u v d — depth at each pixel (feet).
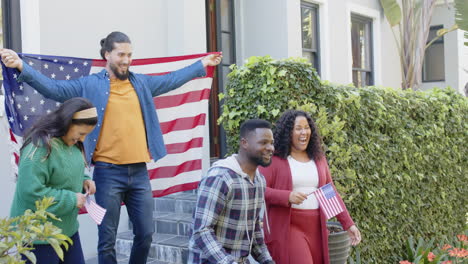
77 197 9.27
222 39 26.07
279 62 14.56
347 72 30.66
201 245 8.28
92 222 17.60
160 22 21.06
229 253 8.77
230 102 15.26
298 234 11.32
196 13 21.42
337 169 15.20
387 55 34.94
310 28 28.45
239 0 26.71
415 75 32.50
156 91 12.48
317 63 28.84
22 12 16.31
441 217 22.07
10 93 11.20
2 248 6.89
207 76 14.05
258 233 9.50
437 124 21.22
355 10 31.55
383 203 17.79
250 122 8.82
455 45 37.52
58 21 17.21
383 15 34.35
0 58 11.05
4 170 15.35
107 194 11.31
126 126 11.48
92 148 11.13
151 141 12.09
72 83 11.25
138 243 11.91
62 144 9.37
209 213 8.39
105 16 18.80
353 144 16.24
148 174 13.34
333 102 15.61
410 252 18.75
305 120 11.68
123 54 11.41
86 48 18.12
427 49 39.42
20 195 9.00
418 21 32.27
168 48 21.30
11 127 11.42
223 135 25.26
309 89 15.15
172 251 16.72
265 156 8.71
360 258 16.81
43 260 9.23
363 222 16.74
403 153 18.72
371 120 17.25
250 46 26.66
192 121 14.21
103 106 11.25
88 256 17.43
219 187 8.47
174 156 14.17
